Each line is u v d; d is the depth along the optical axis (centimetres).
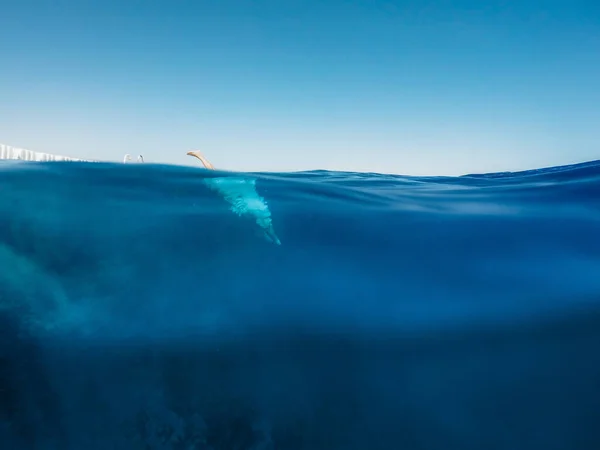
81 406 295
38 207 427
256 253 386
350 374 292
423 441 264
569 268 386
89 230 402
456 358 298
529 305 336
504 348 304
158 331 316
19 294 342
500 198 634
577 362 298
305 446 274
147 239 394
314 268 372
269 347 304
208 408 288
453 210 526
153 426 288
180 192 488
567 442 253
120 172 530
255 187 541
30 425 286
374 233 429
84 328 321
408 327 318
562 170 940
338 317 326
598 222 496
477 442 259
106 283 352
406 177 977
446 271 374
